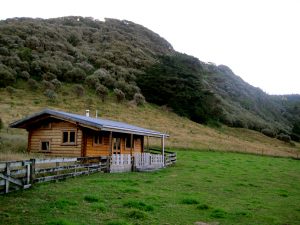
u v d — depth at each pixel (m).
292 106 198.88
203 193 16.92
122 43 126.00
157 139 58.28
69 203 11.34
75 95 78.38
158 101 96.50
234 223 11.02
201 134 73.69
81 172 19.11
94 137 26.95
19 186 13.04
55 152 26.42
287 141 100.88
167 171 26.89
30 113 56.00
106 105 77.56
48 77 81.19
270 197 17.58
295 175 31.66
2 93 68.31
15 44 89.81
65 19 142.38
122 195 13.91
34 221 9.08
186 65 125.75
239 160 43.53
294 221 12.12
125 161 24.66
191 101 97.62
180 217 11.18
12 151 26.34
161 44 159.12
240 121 105.50
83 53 104.31
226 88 147.12
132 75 100.56
